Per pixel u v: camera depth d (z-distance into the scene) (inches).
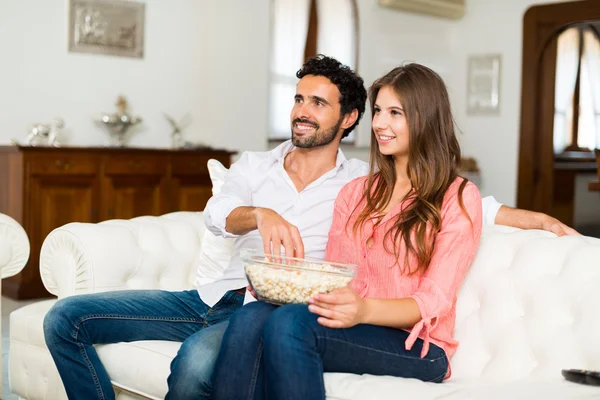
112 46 224.2
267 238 74.7
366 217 77.9
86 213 200.8
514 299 75.4
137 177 210.1
